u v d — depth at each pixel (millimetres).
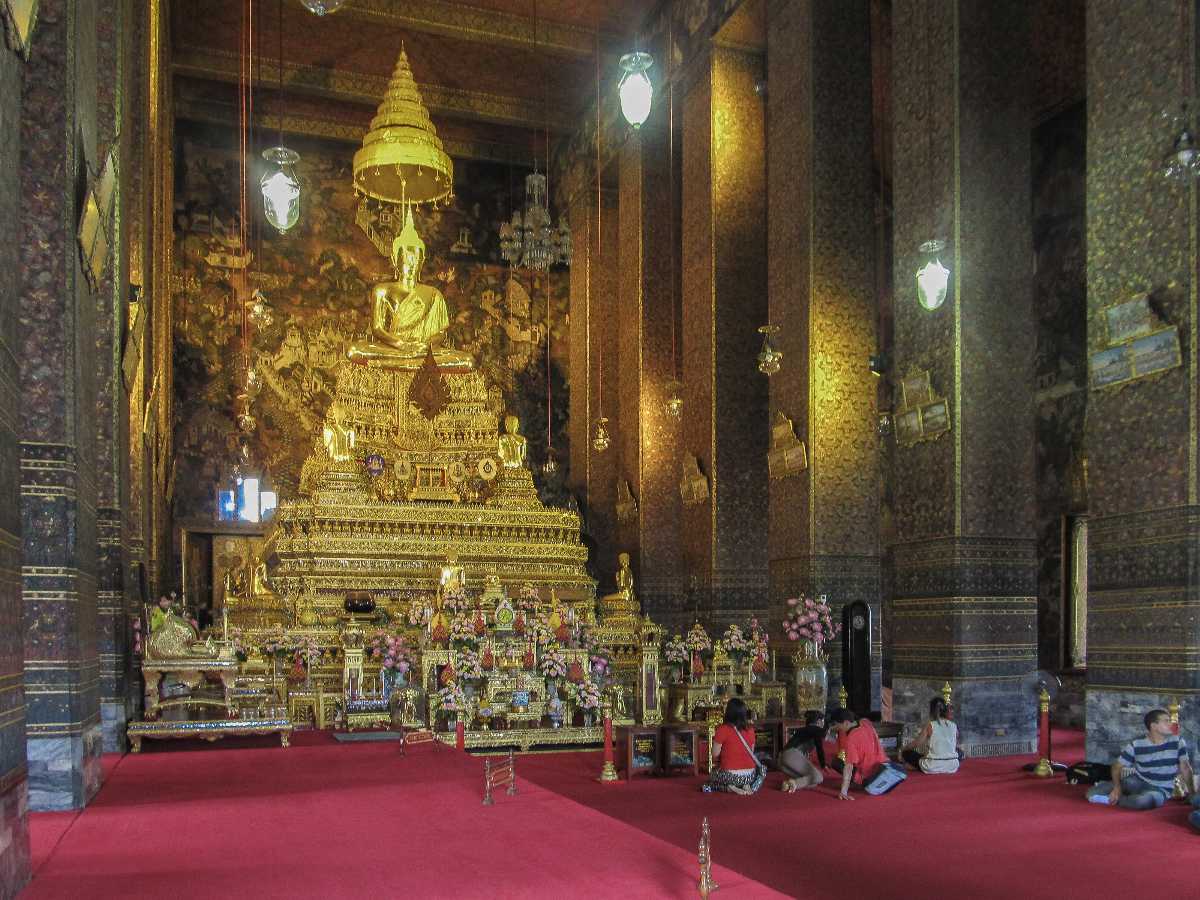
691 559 17047
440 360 20250
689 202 17766
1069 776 9109
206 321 22234
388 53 22125
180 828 6500
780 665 13867
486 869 5457
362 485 18438
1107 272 9531
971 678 10891
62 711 6902
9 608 4949
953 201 11430
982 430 11250
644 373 19766
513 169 25438
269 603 15766
